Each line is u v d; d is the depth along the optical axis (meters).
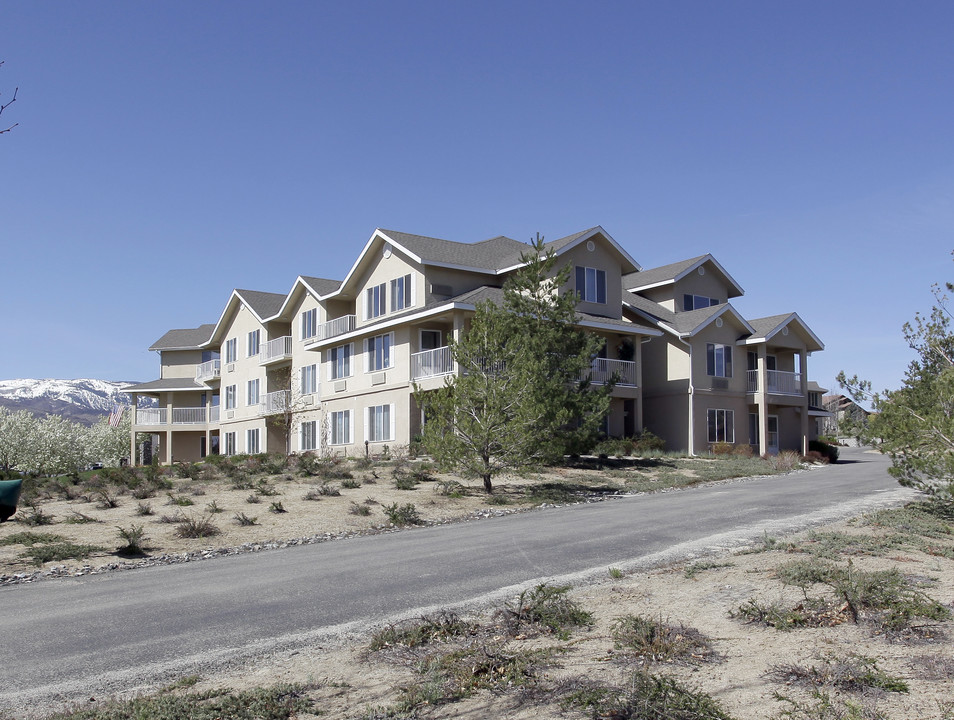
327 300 38.91
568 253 33.84
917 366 18.78
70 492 21.61
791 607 8.05
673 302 39.59
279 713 5.86
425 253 32.53
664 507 18.11
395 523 16.75
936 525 14.00
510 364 22.38
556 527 15.33
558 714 5.48
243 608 9.45
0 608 9.80
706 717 5.16
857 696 5.53
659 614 7.98
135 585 11.10
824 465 34.34
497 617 8.31
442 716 5.66
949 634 7.05
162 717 5.77
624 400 37.34
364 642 7.87
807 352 39.97
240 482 22.38
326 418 38.09
